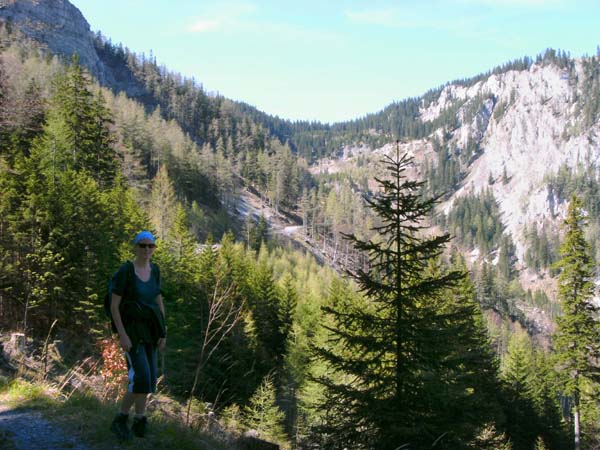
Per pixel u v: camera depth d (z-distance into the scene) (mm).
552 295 190500
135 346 4680
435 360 9820
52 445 4449
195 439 5496
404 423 9047
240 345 23484
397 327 10039
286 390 34875
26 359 8969
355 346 10422
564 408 55062
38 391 6234
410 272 10555
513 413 31672
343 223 161250
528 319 139750
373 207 10688
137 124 129750
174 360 24797
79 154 50656
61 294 28281
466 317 10305
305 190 176750
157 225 73438
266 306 49188
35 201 29047
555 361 26766
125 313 4664
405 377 9469
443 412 9320
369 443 9453
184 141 150750
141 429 4918
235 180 173750
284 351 47812
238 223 140625
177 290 37531
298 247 140500
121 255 33812
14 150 43906
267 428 23719
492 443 9680
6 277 27641
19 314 27219
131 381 4645
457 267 48094
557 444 35031
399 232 10648
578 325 26062
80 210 31469
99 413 5621
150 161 127375
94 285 29938
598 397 25766
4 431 4656
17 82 90688
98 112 54344
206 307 28000
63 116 52625
